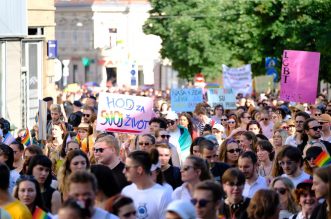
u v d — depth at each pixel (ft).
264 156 58.75
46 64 141.49
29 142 79.10
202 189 38.22
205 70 213.66
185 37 218.59
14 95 127.54
